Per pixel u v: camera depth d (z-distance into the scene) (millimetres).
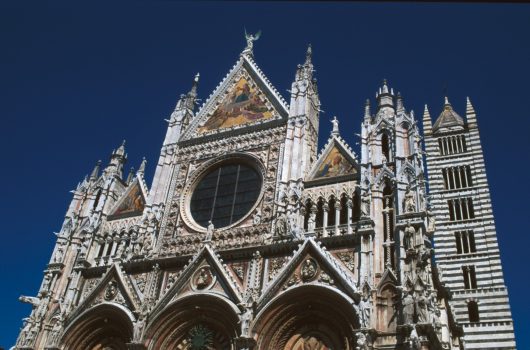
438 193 65250
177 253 45719
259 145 50125
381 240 38375
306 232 41531
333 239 39812
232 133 52688
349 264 38281
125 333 42938
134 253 46562
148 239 47094
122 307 43062
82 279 47656
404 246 36500
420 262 34781
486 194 63438
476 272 58375
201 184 51062
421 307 32844
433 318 33031
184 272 42438
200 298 40625
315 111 52344
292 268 39062
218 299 39781
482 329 54719
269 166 47875
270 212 44500
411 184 39594
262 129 51219
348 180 43781
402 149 42250
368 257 37531
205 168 51312
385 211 39906
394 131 43781
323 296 37094
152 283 43625
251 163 49469
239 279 40969
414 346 31062
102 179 55062
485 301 56312
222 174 50750
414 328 32000
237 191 48500
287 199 43750
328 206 43156
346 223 41750
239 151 50625
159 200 50125
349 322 35375
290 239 41188
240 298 39156
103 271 47281
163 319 41125
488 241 59875
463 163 67062
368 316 34219
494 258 58594
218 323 40094
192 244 45938
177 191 50906
